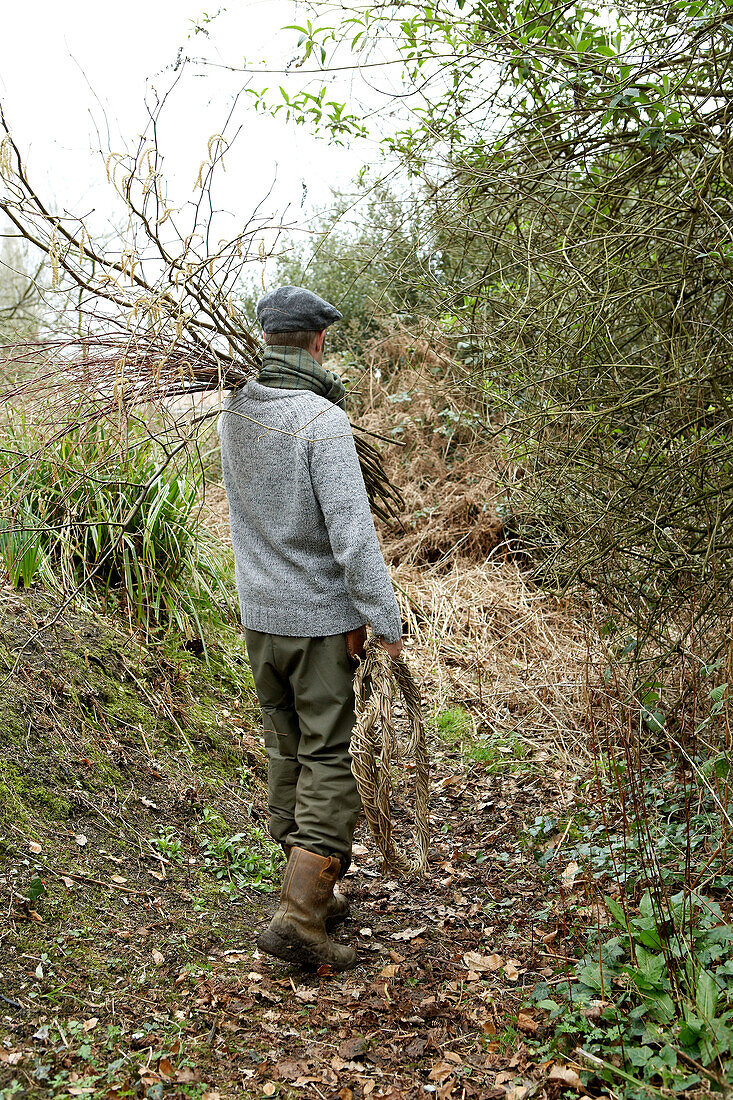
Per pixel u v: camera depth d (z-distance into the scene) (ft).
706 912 7.66
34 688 10.33
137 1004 7.19
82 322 7.04
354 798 8.15
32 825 8.77
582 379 10.55
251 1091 6.45
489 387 11.91
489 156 10.31
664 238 9.17
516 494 14.74
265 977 7.98
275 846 10.39
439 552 19.89
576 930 8.39
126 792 9.98
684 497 10.28
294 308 7.98
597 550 10.80
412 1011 7.59
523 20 9.56
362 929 9.14
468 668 15.92
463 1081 6.63
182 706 11.89
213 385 7.68
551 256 10.39
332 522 7.63
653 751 11.85
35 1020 6.72
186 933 8.34
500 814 11.64
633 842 9.49
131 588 12.51
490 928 8.99
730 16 7.98
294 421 7.74
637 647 10.99
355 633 8.17
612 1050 6.44
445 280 12.57
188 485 14.34
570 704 13.82
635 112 9.33
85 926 7.93
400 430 21.20
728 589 10.16
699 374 9.21
